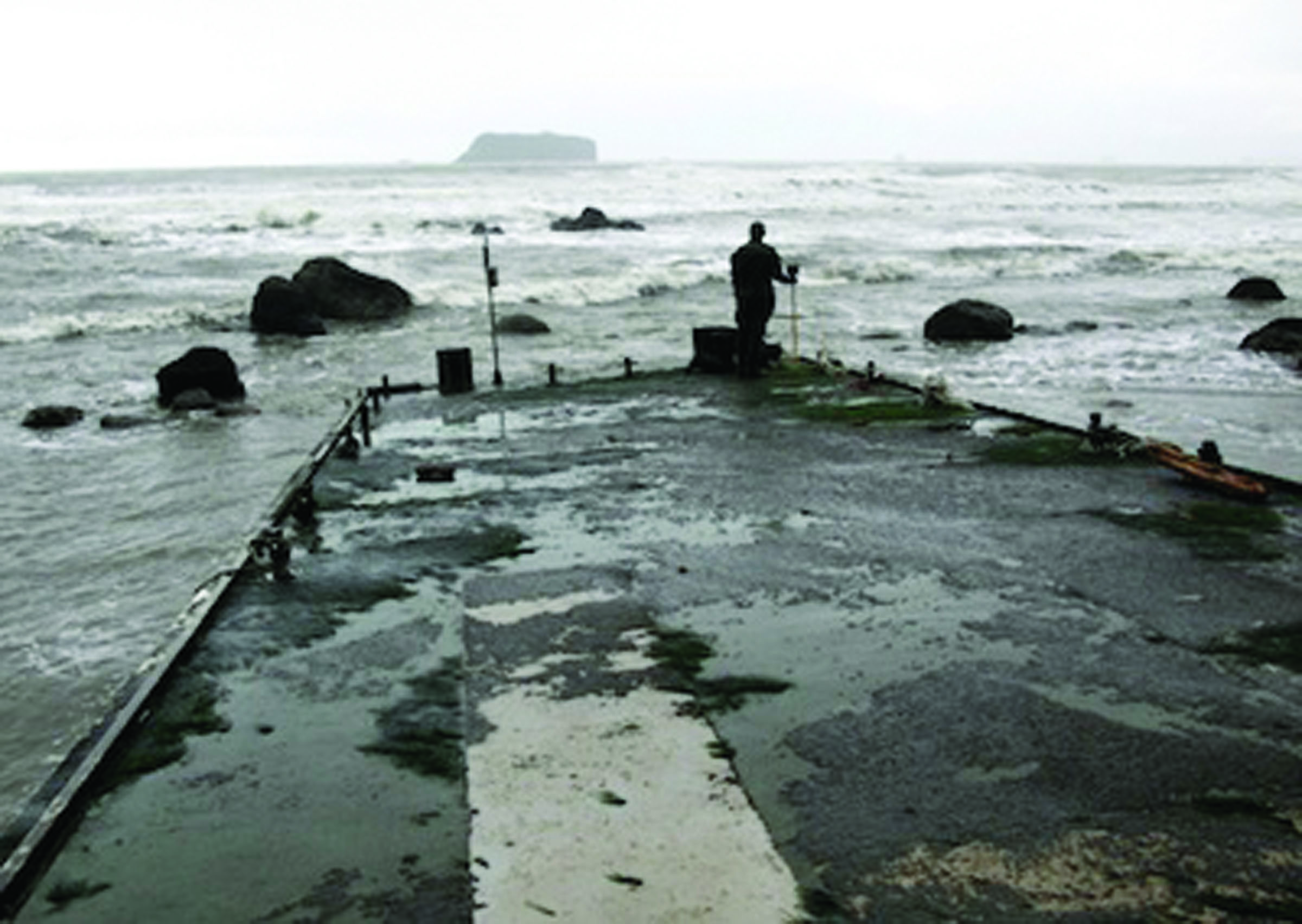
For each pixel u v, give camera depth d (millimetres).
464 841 3547
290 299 26406
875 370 14398
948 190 90500
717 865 3377
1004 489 8336
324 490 8812
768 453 9961
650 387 14375
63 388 19734
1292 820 3572
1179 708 4426
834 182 96312
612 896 3227
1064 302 30312
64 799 3762
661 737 4254
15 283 34156
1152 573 6152
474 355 22297
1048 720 4332
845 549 6793
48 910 3252
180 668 5082
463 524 7645
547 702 4605
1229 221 63438
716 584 6156
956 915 3100
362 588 6238
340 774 4031
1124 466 9062
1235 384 17547
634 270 37531
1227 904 3129
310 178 133500
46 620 8695
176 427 16266
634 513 7871
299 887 3322
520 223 59156
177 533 11016
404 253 43094
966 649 5105
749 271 14359
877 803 3732
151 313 27203
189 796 3900
